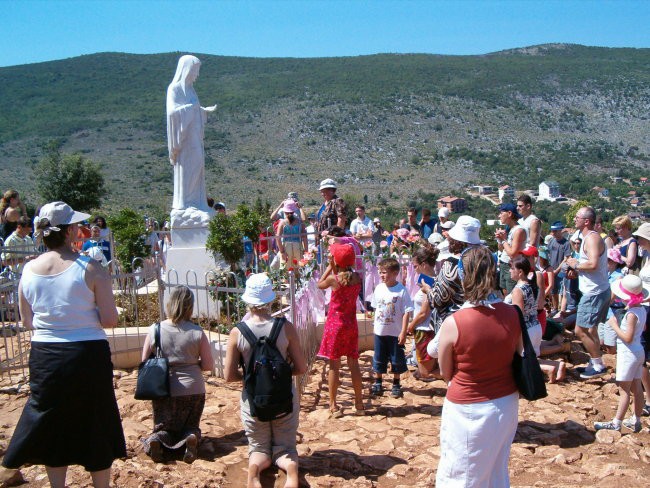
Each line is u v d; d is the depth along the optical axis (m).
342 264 6.59
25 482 5.27
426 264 7.64
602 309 7.73
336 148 138.00
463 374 4.15
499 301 4.22
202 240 10.54
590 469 5.40
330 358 6.70
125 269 10.71
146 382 5.61
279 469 5.35
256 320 5.24
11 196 11.76
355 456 5.71
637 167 120.81
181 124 10.47
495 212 85.38
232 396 7.35
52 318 4.55
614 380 7.70
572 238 9.88
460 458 4.15
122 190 87.06
